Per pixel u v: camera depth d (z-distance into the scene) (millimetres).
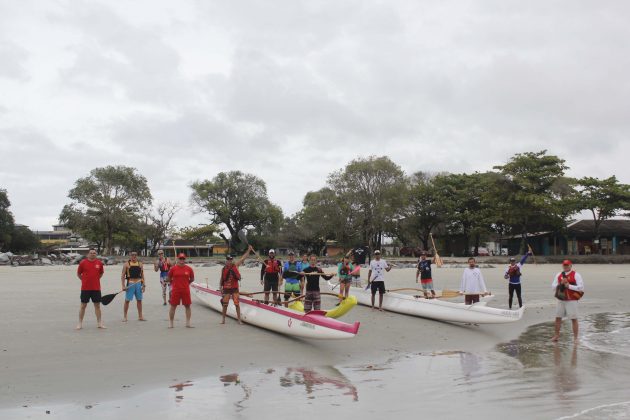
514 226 60969
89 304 16625
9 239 80625
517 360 9773
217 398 7215
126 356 9453
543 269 42562
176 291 12289
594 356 10109
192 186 85312
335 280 28656
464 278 14586
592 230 63094
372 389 7734
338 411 6688
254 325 12961
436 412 6672
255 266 46031
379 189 64625
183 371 8602
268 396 7328
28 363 8867
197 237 86125
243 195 84875
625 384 8023
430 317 14812
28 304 16672
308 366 9188
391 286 25953
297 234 83312
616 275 34938
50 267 49125
